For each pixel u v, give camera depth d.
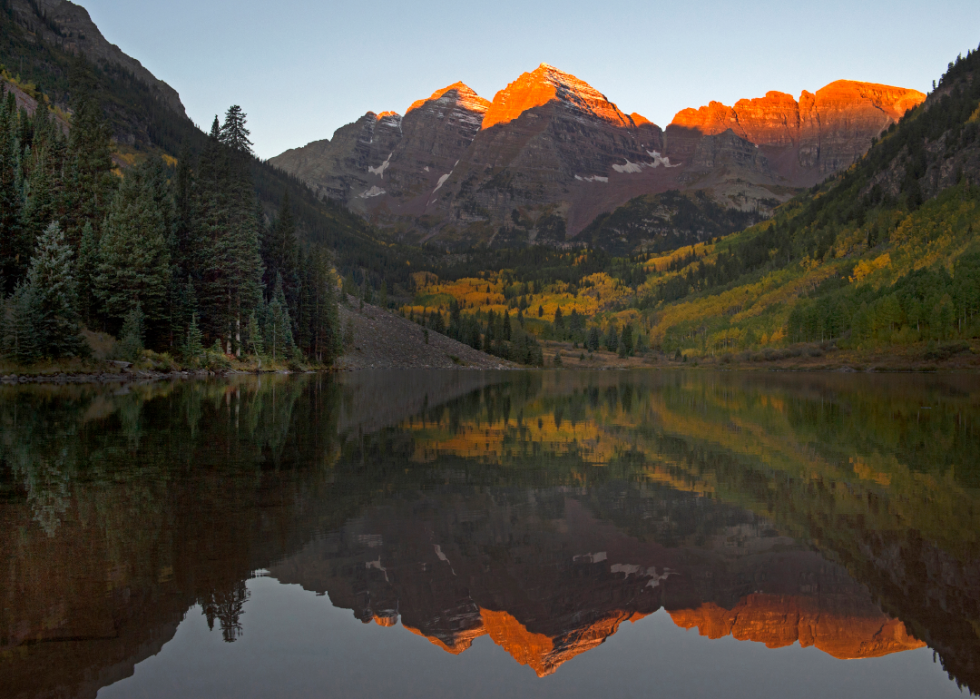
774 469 19.97
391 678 6.75
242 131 86.12
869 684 6.87
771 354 173.12
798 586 9.82
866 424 33.06
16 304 57.25
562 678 6.81
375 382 76.31
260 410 35.69
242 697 6.19
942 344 126.31
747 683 6.86
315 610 8.56
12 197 64.81
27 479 16.33
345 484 16.67
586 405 46.19
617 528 12.97
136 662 6.99
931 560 11.06
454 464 20.33
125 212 68.69
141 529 11.98
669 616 8.73
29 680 6.50
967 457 22.36
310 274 116.94
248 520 12.87
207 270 83.94
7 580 9.28
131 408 34.22
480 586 9.66
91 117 74.12
